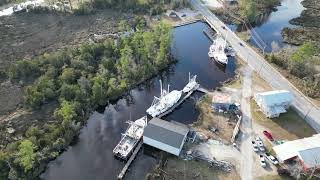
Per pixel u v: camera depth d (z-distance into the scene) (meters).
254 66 147.50
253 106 125.31
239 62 150.25
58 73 134.25
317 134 110.31
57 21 181.62
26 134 107.62
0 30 170.75
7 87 131.62
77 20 183.25
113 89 127.19
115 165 104.94
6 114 119.44
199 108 124.44
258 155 105.44
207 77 143.75
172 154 105.50
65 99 121.44
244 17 188.00
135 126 114.88
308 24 190.00
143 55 141.88
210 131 114.00
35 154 99.69
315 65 149.50
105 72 132.75
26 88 126.25
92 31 172.75
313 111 123.62
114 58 143.62
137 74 136.75
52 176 101.25
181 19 186.00
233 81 139.25
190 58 156.25
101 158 106.94
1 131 111.44
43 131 109.69
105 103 126.38
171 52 158.50
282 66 147.75
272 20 196.50
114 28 175.50
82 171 102.69
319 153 100.62
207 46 165.62
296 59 141.12
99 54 147.50
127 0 193.50
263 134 113.19
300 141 105.88
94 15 188.88
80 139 113.50
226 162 102.44
